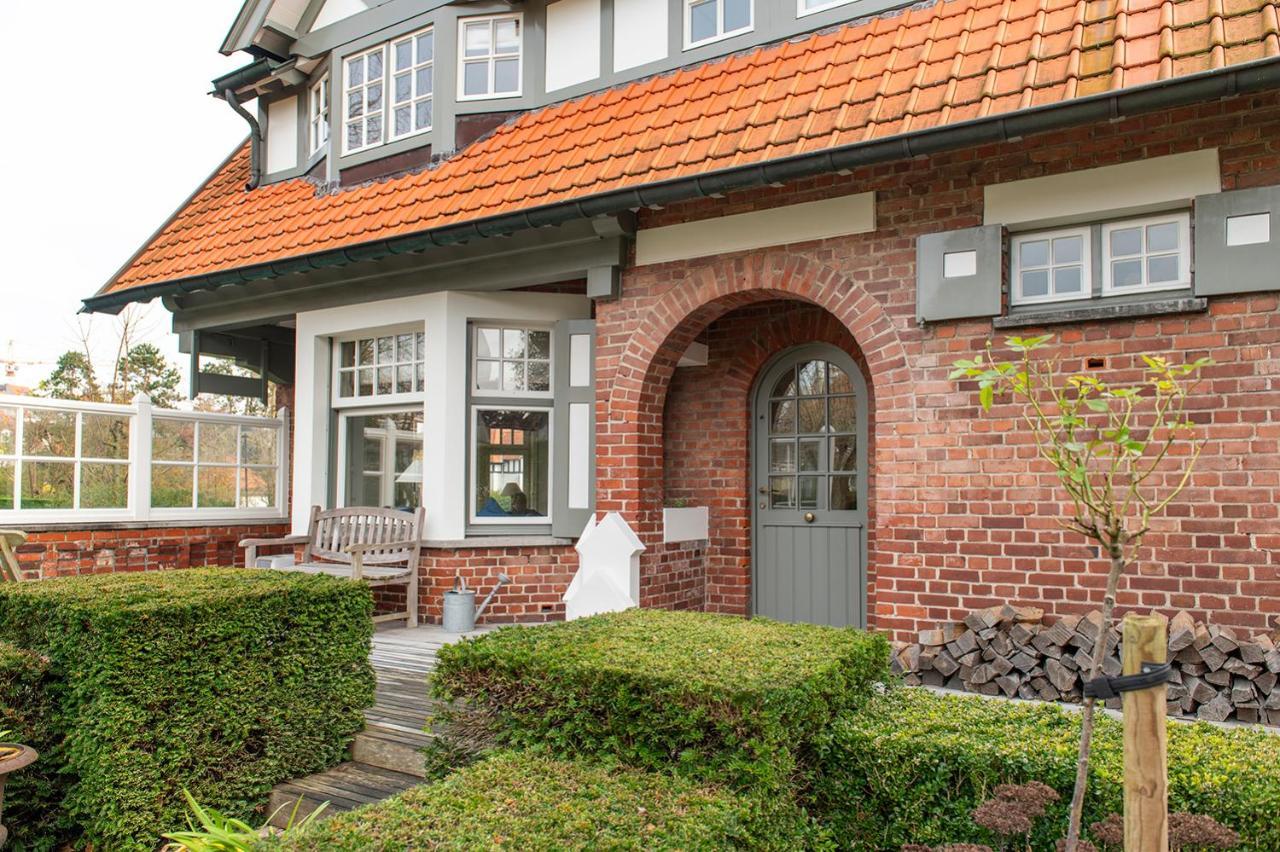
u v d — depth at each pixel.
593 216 6.75
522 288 8.35
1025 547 5.52
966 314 5.70
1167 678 2.31
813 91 6.31
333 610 5.07
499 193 7.39
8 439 8.83
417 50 8.88
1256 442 4.89
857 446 7.72
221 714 4.55
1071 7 5.69
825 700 3.45
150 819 4.29
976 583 5.66
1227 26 4.85
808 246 6.46
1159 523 5.12
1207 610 4.98
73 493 9.27
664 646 3.77
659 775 3.10
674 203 7.03
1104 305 5.39
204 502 10.41
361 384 9.09
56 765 4.52
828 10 6.98
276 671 4.80
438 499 8.11
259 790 4.67
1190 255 5.21
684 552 7.94
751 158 6.04
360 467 9.17
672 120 6.95
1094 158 5.41
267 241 8.79
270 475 11.12
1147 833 2.29
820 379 7.97
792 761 3.18
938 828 3.13
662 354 7.27
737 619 4.50
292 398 11.39
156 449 9.97
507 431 8.50
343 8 9.42
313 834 2.53
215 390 10.42
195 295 9.86
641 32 7.88
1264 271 4.86
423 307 8.34
